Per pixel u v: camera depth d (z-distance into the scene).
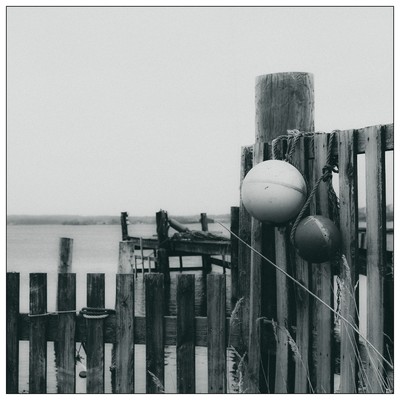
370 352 5.24
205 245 21.80
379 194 5.18
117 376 5.99
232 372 9.27
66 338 6.12
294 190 5.46
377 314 5.18
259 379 6.00
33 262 54.53
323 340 5.61
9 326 6.21
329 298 5.58
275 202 5.45
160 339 5.92
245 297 6.20
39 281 6.17
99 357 6.05
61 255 10.97
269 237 6.09
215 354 5.84
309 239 5.37
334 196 5.59
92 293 6.11
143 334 6.01
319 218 5.41
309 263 5.75
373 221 5.22
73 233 131.88
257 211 5.57
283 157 5.91
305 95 6.05
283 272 5.72
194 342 5.91
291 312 5.91
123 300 6.01
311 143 5.77
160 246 23.92
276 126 6.07
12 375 6.18
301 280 5.77
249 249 6.23
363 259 7.26
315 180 5.69
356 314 5.41
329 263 5.59
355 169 5.41
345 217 5.45
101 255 61.34
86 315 6.06
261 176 5.52
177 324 5.90
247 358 6.11
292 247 5.86
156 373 5.90
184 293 5.91
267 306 6.10
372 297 5.22
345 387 5.41
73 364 6.09
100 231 144.12
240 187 6.34
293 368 5.89
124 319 6.00
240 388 6.13
